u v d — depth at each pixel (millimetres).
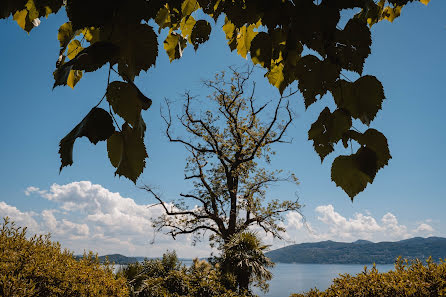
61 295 3959
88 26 500
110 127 498
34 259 3902
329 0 596
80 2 493
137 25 511
